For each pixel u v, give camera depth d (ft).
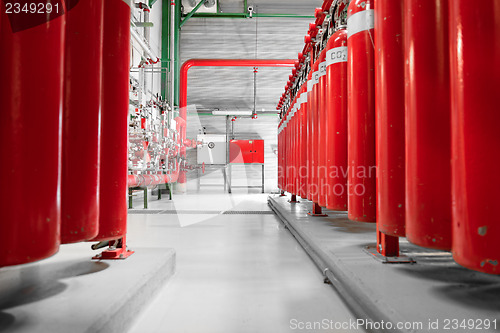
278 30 25.84
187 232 8.70
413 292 3.03
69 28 3.05
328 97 5.75
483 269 2.20
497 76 2.15
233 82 27.02
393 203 3.61
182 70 23.26
